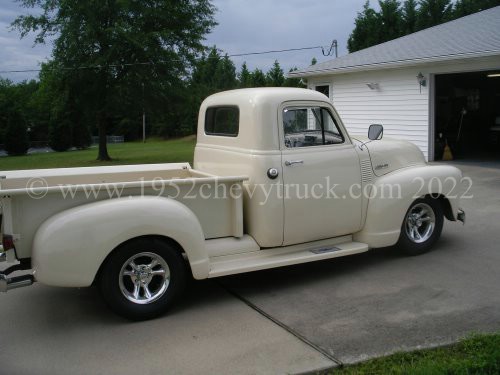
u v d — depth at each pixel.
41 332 4.00
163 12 19.42
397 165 5.55
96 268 3.83
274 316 4.16
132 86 19.78
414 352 3.41
